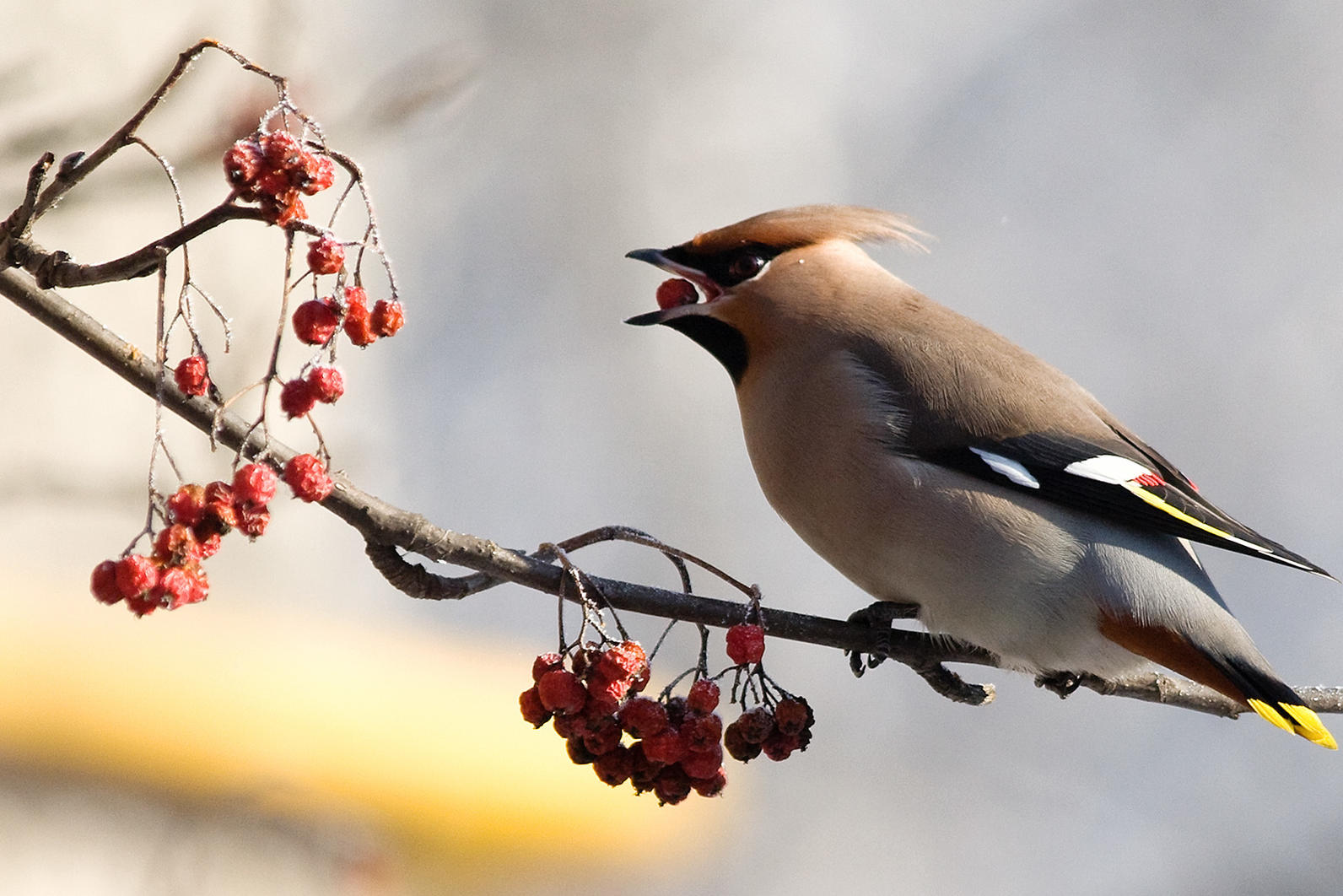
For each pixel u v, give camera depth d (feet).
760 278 25.22
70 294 34.86
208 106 28.27
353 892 36.40
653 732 16.25
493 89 54.60
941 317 25.32
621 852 44.70
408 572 16.58
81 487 32.40
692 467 54.70
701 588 54.13
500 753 41.42
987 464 23.66
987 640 23.72
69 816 34.32
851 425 24.12
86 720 34.88
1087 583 23.30
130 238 35.60
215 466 35.81
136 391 35.53
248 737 36.96
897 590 24.25
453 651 45.65
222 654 38.37
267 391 14.28
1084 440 23.99
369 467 44.62
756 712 17.12
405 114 26.76
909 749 54.24
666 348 55.36
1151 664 23.91
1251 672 22.77
